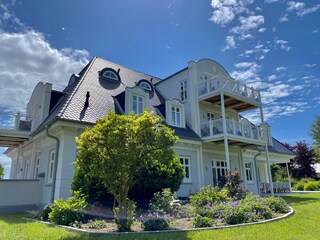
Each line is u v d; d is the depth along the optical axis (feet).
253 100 63.98
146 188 33.99
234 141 58.03
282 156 86.02
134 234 19.84
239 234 19.51
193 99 59.62
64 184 34.91
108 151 23.18
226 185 45.01
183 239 18.01
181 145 53.47
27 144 55.72
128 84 58.85
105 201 31.37
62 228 22.45
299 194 72.64
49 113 47.73
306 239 17.78
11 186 39.19
